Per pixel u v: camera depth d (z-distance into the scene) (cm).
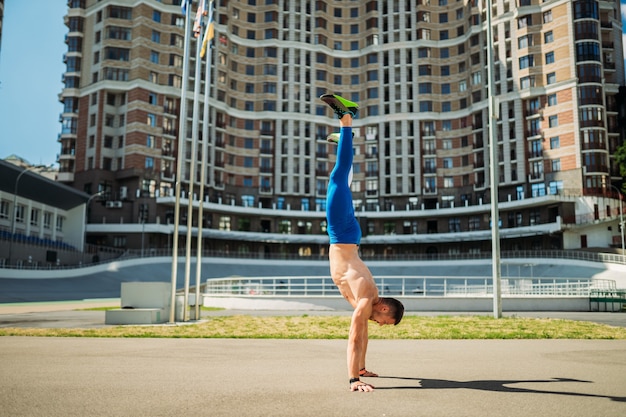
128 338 1162
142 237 6838
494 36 7988
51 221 6631
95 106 7844
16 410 441
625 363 753
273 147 8862
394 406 458
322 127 9156
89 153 7794
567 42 7256
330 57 9369
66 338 1147
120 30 7881
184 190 7838
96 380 589
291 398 493
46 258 5850
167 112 7888
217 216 8162
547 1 7481
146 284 1758
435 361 777
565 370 680
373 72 9181
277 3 9188
